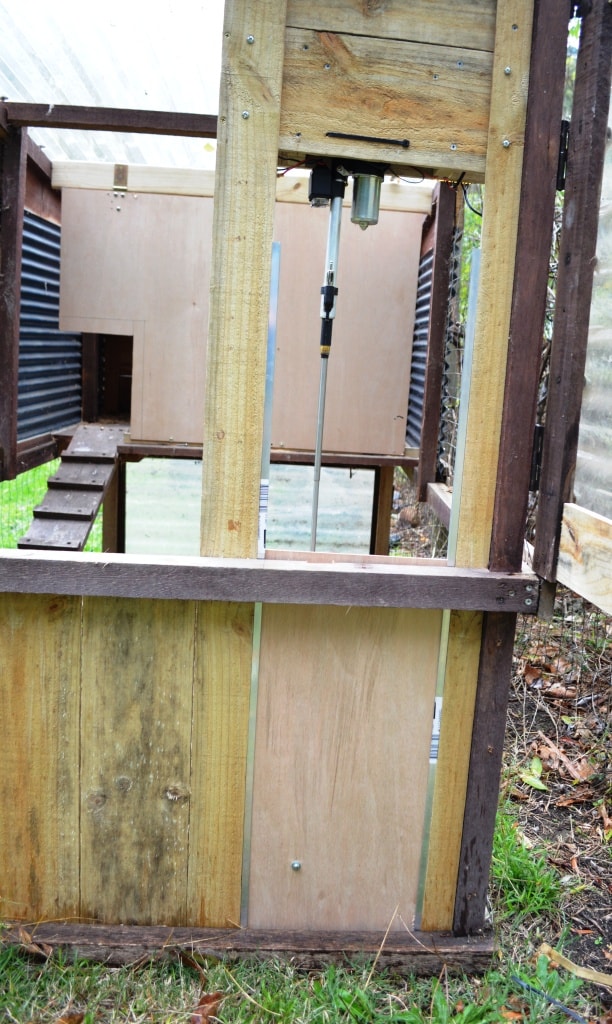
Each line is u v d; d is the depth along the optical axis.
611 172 1.63
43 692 1.78
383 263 3.70
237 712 1.80
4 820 1.84
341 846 1.88
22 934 1.83
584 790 2.64
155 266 3.65
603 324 1.67
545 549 1.78
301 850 1.88
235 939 1.86
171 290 3.66
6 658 1.76
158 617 1.75
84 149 4.02
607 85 1.61
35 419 3.73
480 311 1.70
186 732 1.81
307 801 1.85
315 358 3.73
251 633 1.77
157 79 3.38
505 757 2.83
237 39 1.58
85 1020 1.65
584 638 3.65
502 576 1.72
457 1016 1.71
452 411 3.45
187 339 3.68
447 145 1.65
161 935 1.86
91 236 3.63
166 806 1.84
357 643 1.79
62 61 3.30
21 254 3.24
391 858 1.89
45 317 3.77
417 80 1.63
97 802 1.83
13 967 1.80
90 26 3.00
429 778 1.86
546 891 2.12
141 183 3.60
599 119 1.61
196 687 1.79
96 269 3.65
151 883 1.88
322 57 1.60
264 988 1.75
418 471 3.69
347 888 1.90
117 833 1.85
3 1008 1.69
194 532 4.16
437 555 3.80
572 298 1.68
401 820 1.88
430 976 1.86
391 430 3.80
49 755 1.81
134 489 4.12
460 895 1.91
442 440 3.61
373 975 1.84
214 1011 1.70
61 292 3.65
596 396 1.65
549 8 1.60
